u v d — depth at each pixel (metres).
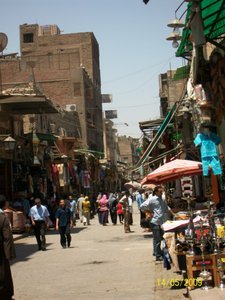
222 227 9.12
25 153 31.14
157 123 28.17
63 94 66.94
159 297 8.99
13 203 27.45
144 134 30.55
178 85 38.25
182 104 18.00
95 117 76.50
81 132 66.06
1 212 8.71
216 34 10.38
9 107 28.67
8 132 29.34
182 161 14.83
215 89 10.42
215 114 10.95
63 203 18.72
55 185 37.22
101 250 17.05
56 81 67.00
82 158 51.28
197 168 14.49
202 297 7.84
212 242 8.80
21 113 30.27
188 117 18.78
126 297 9.17
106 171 76.19
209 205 9.16
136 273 11.74
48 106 28.52
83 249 17.70
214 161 10.84
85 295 9.65
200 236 8.84
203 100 10.94
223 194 13.34
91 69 76.00
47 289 10.57
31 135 31.75
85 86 68.31
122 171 105.12
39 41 75.69
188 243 9.09
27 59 67.19
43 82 66.94
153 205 13.52
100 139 81.75
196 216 10.41
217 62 10.20
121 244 18.66
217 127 11.40
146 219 22.88
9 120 29.80
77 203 38.38
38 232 18.33
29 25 76.50
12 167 29.25
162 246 11.85
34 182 31.69
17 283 11.56
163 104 49.69
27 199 28.72
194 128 17.31
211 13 9.16
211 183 13.98
